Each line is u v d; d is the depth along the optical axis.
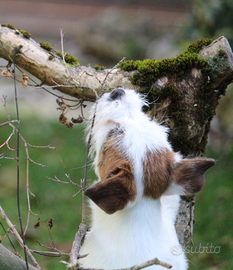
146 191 3.26
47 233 6.89
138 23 15.32
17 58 3.95
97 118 3.54
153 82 3.89
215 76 3.86
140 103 3.59
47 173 8.39
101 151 3.38
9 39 3.93
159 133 3.39
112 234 3.35
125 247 3.26
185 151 4.05
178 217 4.19
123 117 3.41
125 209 3.32
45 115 12.02
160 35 15.05
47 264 6.27
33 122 10.72
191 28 8.07
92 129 3.60
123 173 3.09
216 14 7.39
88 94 3.98
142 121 3.42
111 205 3.06
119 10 16.77
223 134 8.40
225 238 6.48
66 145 9.62
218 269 5.98
